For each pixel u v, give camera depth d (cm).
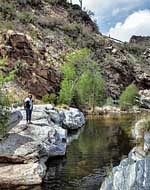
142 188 980
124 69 9906
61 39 8212
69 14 10750
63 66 6244
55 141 2323
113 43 11312
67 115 3784
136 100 8288
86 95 6562
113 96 8688
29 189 1617
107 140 3038
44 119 2531
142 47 12738
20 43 5600
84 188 1625
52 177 1814
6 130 2091
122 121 4803
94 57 9175
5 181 1669
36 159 1892
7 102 2306
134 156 1266
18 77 5084
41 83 5462
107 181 1155
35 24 7806
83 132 3584
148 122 1694
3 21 6638
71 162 2153
